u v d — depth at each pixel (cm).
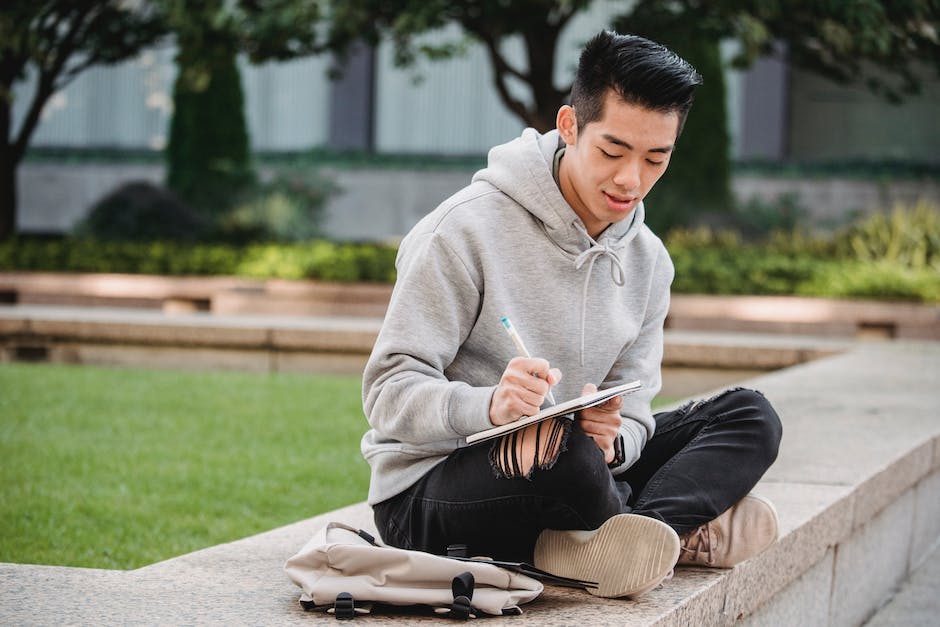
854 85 1853
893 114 1847
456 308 245
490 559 235
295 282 1159
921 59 1041
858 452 428
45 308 1080
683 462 257
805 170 1730
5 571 253
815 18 999
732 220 1508
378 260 1179
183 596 236
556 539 242
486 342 250
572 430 229
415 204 1827
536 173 248
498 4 1074
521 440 227
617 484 262
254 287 1155
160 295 1194
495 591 227
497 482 231
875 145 1858
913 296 1048
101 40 1395
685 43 1096
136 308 1205
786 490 357
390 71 1950
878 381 657
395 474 253
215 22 1027
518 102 1187
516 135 1928
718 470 255
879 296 1057
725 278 1102
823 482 371
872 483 384
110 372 853
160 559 371
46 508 432
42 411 659
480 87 1930
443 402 227
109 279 1206
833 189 1711
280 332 888
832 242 1283
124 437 587
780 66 1825
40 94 1376
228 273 1210
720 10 982
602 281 260
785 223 1544
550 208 248
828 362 758
